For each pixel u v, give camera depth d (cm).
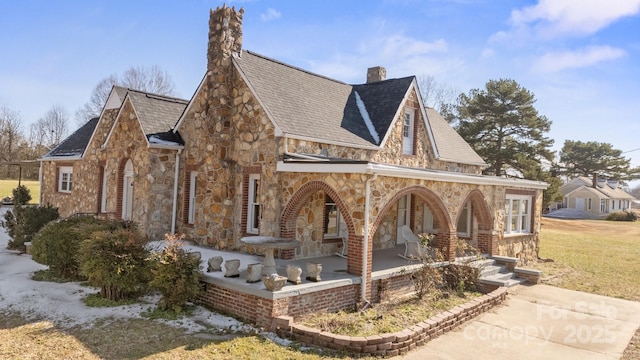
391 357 813
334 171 1150
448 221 1451
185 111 1675
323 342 824
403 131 1833
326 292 1023
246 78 1441
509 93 4131
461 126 4312
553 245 2780
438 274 1264
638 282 1614
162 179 1634
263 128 1391
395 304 1152
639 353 892
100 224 1246
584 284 1561
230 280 992
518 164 4041
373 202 1136
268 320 897
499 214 1783
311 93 1681
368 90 1986
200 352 762
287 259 1345
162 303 982
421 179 1313
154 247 1288
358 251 1120
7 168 5528
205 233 1522
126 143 1734
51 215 1697
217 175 1481
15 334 821
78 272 1218
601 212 6412
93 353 741
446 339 927
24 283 1163
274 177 1342
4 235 2038
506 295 1325
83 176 2228
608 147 6469
